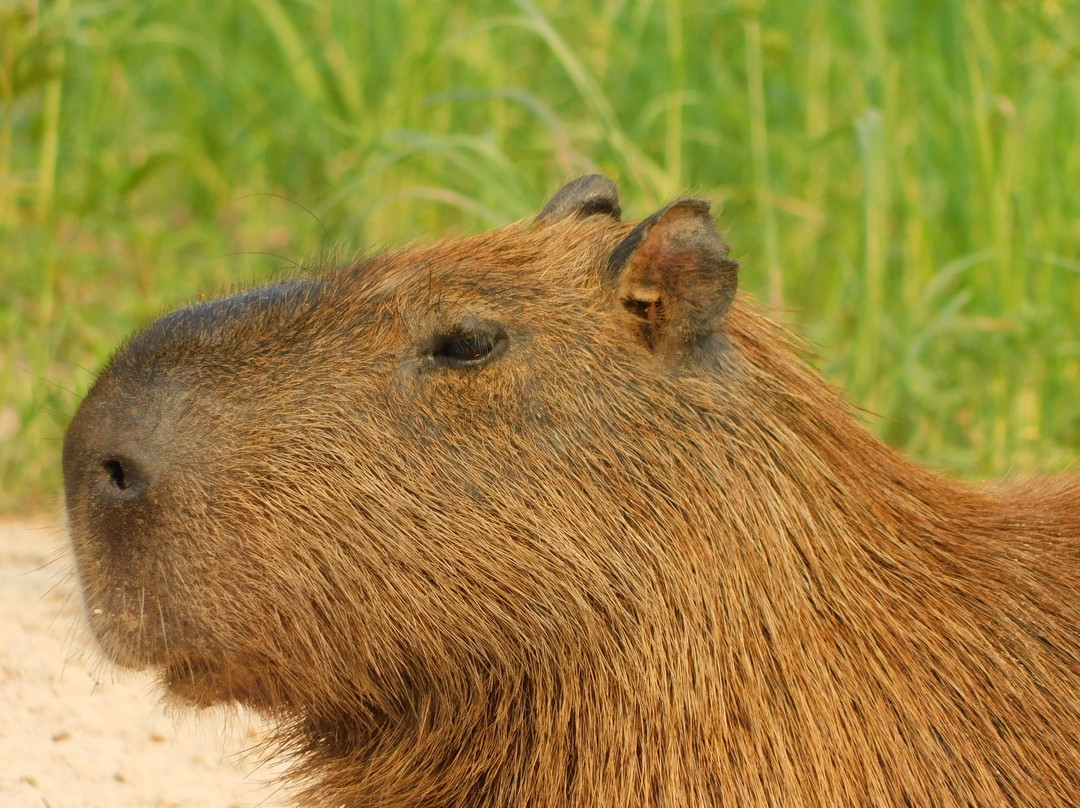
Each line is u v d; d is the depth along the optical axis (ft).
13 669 38.63
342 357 28.07
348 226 57.52
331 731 29.66
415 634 27.71
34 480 52.42
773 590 27.76
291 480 27.43
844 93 69.36
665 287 28.02
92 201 63.62
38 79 61.36
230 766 36.52
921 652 27.96
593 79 70.03
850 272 61.05
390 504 27.53
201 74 77.15
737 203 67.82
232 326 28.45
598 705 27.63
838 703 27.48
